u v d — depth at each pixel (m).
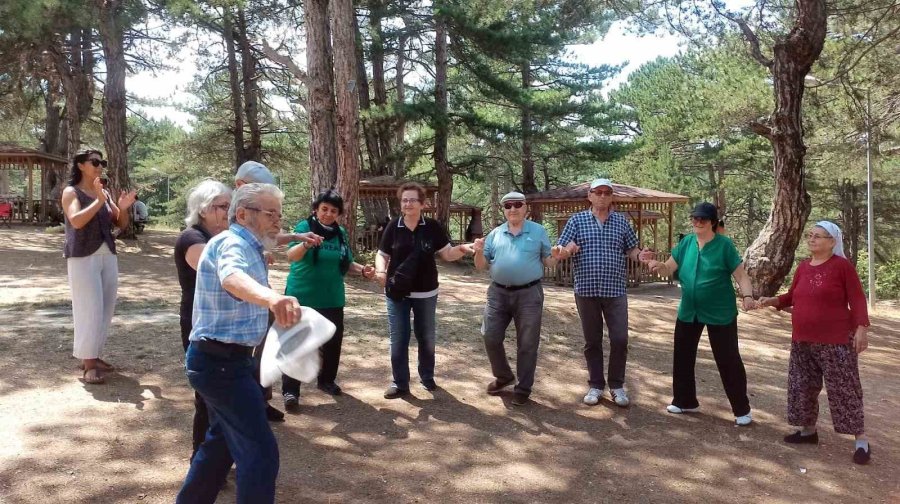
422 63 25.14
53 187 26.25
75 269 5.15
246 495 2.79
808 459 4.65
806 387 4.86
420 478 4.04
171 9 14.52
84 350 5.21
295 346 2.69
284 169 30.30
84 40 22.75
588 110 22.77
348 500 3.70
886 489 4.22
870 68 14.42
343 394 5.56
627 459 4.50
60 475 3.73
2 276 11.29
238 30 25.80
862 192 28.84
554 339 8.09
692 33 13.50
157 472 3.86
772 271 12.24
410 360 6.74
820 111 15.70
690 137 26.59
